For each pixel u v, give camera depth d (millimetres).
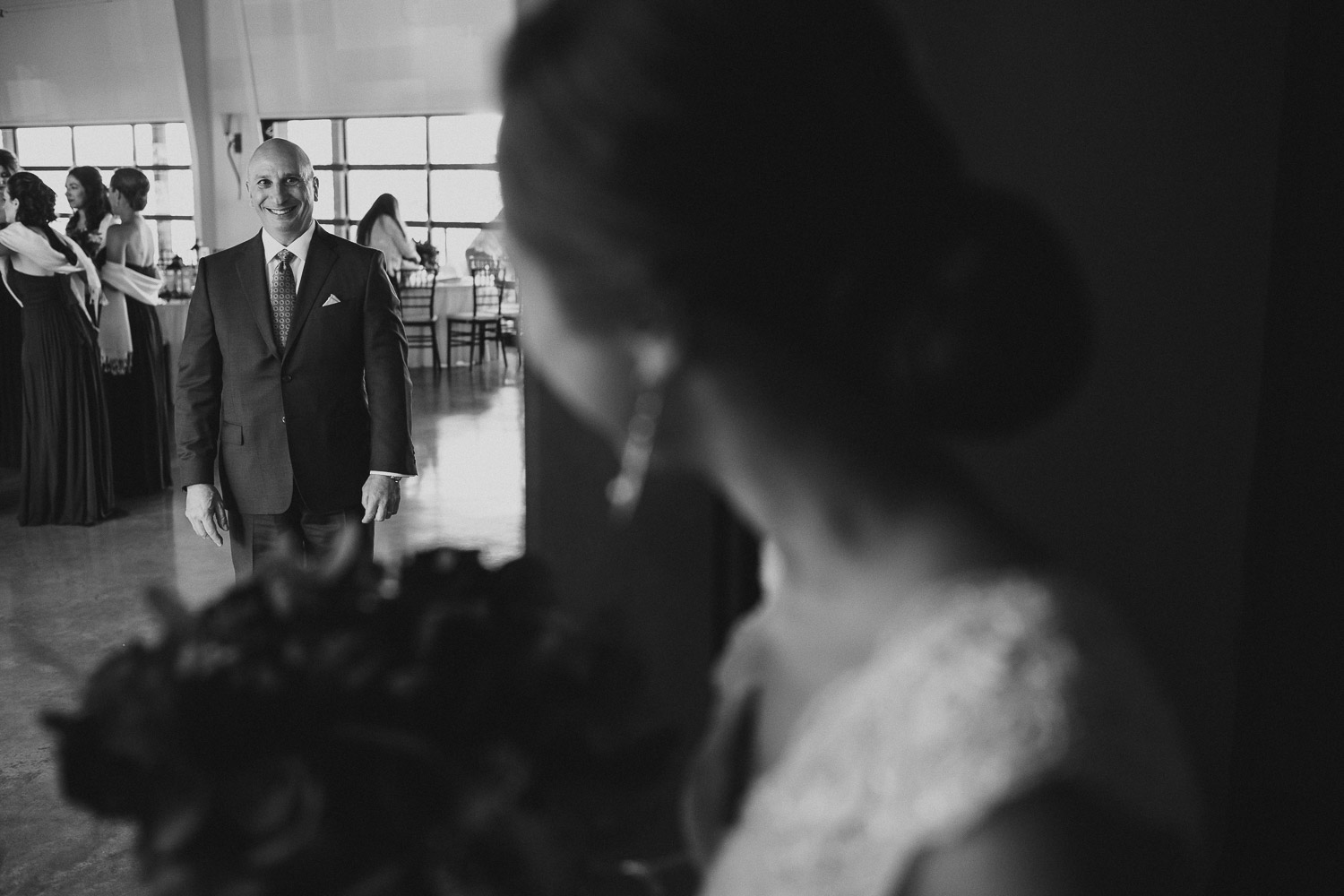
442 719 558
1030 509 1821
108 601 4656
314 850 516
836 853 455
